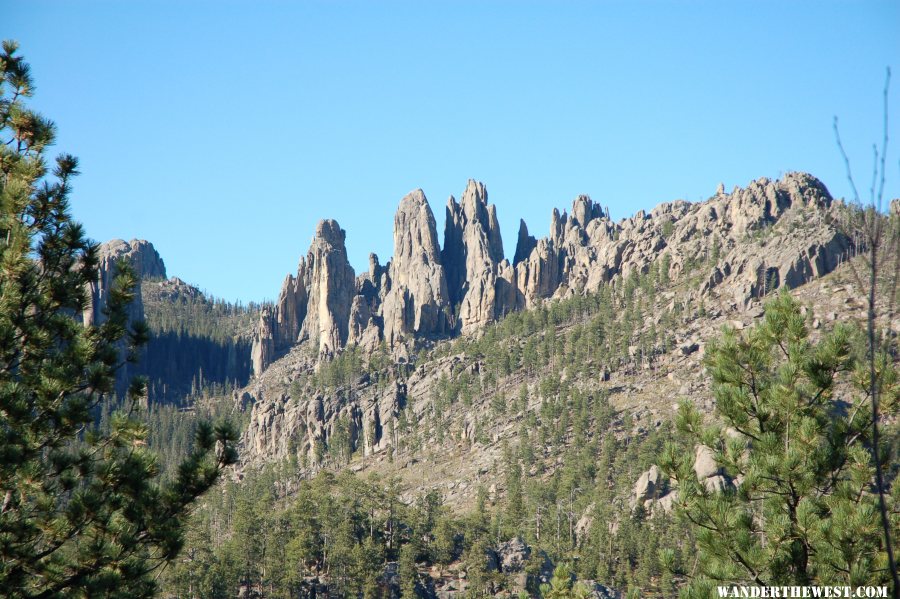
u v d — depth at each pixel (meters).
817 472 35.16
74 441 41.88
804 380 37.94
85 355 41.50
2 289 40.38
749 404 37.84
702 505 36.03
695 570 36.94
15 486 37.59
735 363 39.47
